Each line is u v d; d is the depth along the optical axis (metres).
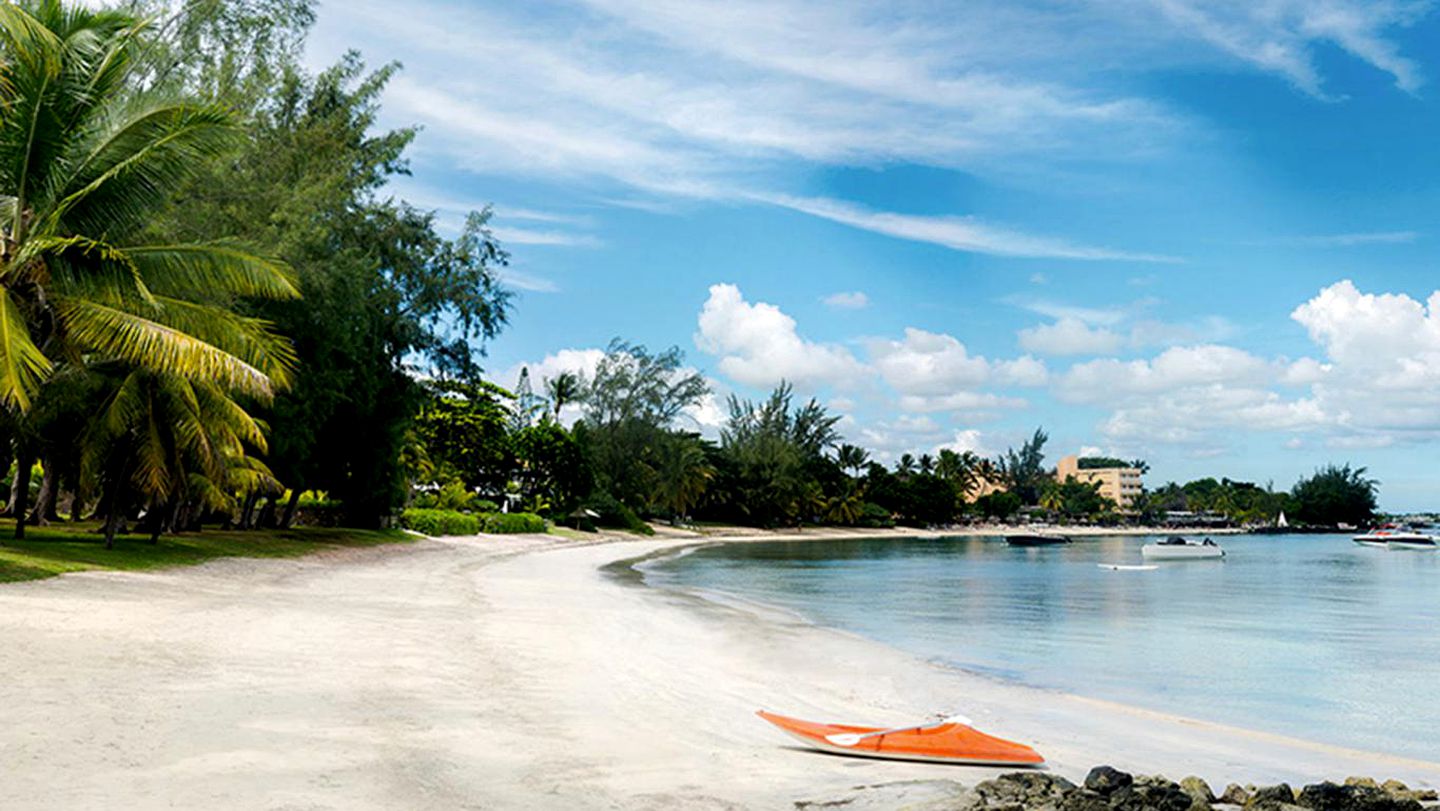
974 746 9.00
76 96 18.92
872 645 19.28
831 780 7.56
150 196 20.09
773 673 14.98
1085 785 7.32
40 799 5.66
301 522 54.94
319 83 38.22
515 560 43.75
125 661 10.39
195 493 29.78
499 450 84.69
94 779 6.14
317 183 34.56
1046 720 11.98
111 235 20.66
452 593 23.88
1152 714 12.73
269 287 20.80
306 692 9.61
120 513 30.89
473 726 8.76
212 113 19.73
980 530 167.38
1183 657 18.44
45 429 24.84
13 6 16.94
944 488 159.88
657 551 69.69
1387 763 10.23
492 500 85.25
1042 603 31.00
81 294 19.08
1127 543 118.62
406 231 40.78
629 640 17.44
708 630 20.73
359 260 35.03
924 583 40.66
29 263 18.22
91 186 18.64
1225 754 10.41
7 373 16.14
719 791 7.01
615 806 6.46
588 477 87.12
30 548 22.34
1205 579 47.41
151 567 22.52
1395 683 15.66
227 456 29.98
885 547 92.69
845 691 13.52
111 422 23.75
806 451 140.25
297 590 21.23
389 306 40.59
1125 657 18.28
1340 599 34.47
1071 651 19.03
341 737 7.83
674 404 97.00
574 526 84.81
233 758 6.89
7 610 13.38
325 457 42.69
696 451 107.12
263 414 32.53
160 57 28.72
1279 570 57.75
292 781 6.42
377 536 46.00
